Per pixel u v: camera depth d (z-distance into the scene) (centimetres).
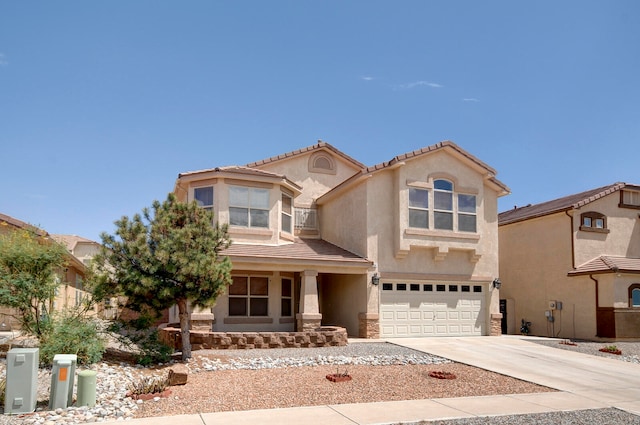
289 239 2219
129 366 1311
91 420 877
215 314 1986
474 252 2219
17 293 1266
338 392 1119
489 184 2319
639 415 988
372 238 2105
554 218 2494
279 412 950
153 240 1416
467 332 2233
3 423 846
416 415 945
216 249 1502
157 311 1427
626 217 2530
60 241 1442
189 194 2088
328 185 2634
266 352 1622
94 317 1407
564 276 2417
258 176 2084
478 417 940
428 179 2169
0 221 1881
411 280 2155
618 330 2177
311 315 1927
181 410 954
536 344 1980
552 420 937
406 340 1983
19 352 915
